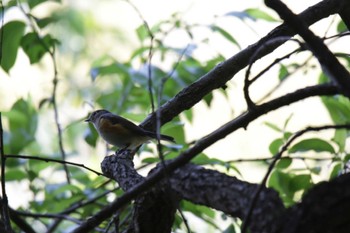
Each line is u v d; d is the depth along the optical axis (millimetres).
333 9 7723
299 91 5605
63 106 15977
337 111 8766
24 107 10836
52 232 9969
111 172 7074
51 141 15023
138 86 11000
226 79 7887
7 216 6652
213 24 10469
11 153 10492
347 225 4719
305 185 8289
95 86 16188
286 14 5375
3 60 10078
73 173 10750
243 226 4840
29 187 10352
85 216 9641
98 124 10375
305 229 4746
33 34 10148
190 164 5805
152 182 5465
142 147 9586
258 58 7293
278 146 8555
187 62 10820
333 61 5270
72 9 17375
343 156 8078
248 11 9953
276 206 5070
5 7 10125
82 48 17234
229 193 5324
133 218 6262
